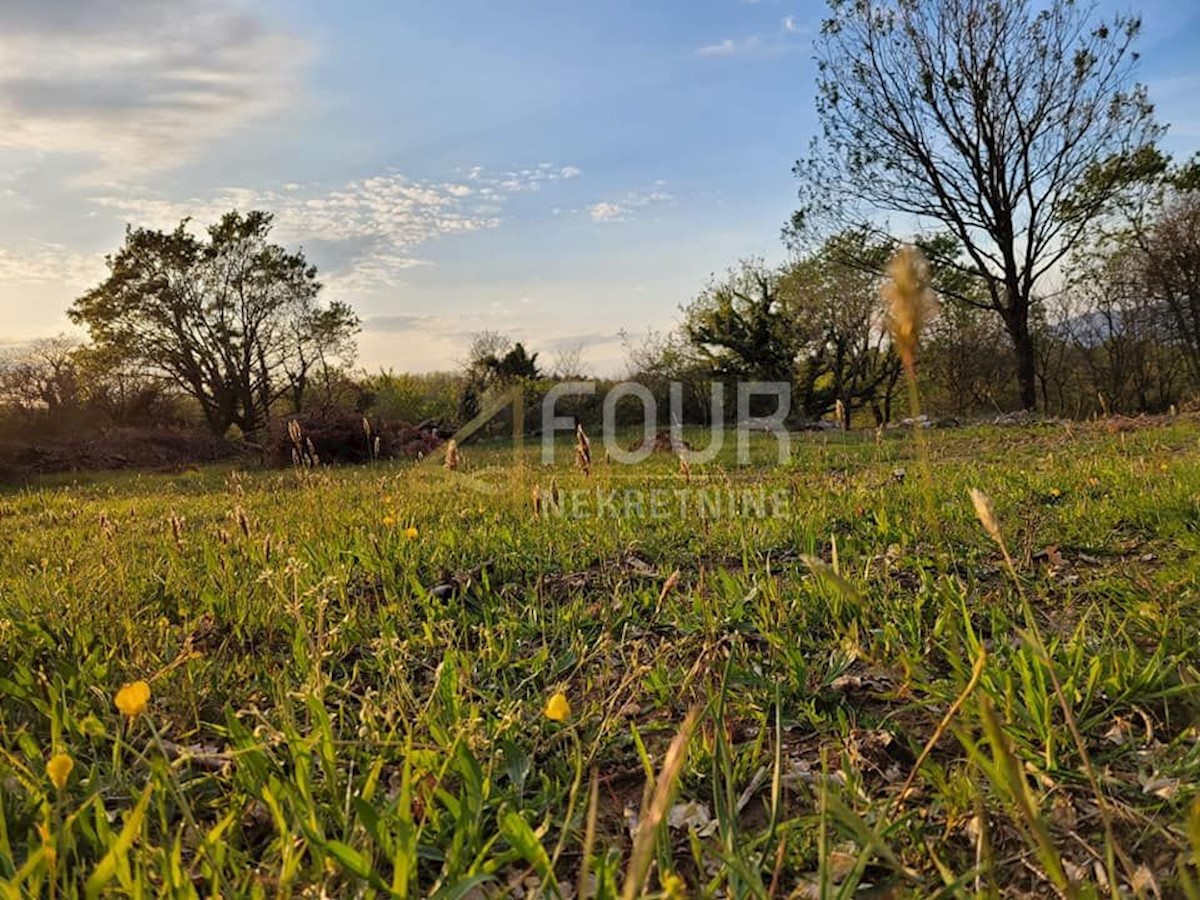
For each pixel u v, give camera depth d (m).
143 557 4.04
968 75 19.50
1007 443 10.26
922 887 1.27
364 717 1.83
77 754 1.82
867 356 24.59
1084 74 18.64
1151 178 19.31
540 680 2.35
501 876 1.41
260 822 1.57
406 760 1.46
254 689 2.23
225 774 1.66
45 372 21.48
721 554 3.87
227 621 2.84
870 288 21.83
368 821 1.33
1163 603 2.44
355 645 2.65
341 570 3.24
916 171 20.45
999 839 1.44
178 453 17.06
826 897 1.13
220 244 24.83
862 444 11.38
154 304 23.97
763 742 1.90
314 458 5.57
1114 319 25.36
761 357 23.67
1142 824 1.45
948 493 4.90
